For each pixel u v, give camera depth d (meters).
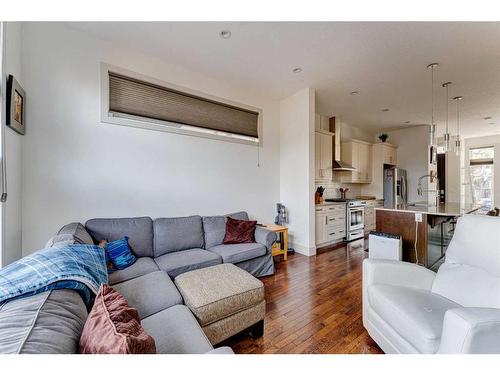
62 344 0.65
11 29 1.84
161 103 2.87
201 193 3.22
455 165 7.05
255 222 3.18
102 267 1.31
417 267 1.66
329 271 3.03
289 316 1.97
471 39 2.43
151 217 2.78
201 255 2.45
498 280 1.26
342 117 5.27
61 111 2.26
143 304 1.42
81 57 2.36
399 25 2.21
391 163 6.14
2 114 1.63
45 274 0.94
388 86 3.63
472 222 1.50
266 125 4.02
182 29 2.30
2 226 1.66
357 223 4.89
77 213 2.34
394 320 1.28
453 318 0.95
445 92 3.83
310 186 3.75
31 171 2.12
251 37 2.42
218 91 3.38
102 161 2.48
